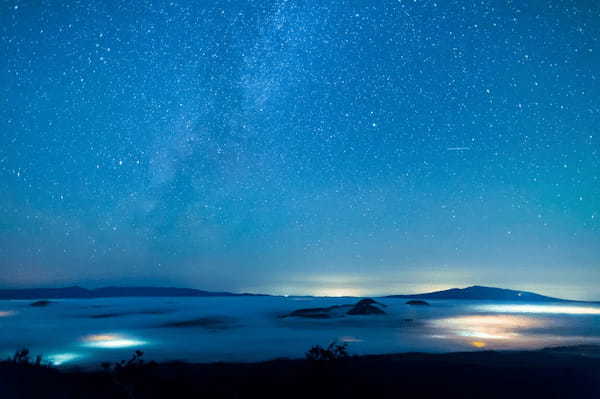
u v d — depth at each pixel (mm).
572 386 10883
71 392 10023
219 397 10398
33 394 9586
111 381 11289
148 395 10406
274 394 10656
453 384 11172
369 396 10430
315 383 11492
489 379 11570
